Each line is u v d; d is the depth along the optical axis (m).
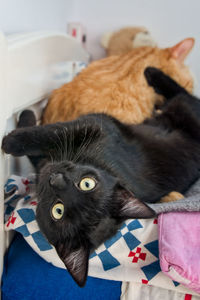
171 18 2.06
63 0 1.99
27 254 1.11
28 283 1.03
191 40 1.65
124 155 1.18
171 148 1.38
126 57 1.69
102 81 1.50
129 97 1.48
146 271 1.00
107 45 2.09
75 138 1.10
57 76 1.57
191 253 0.92
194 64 2.10
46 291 1.02
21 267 1.07
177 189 1.32
